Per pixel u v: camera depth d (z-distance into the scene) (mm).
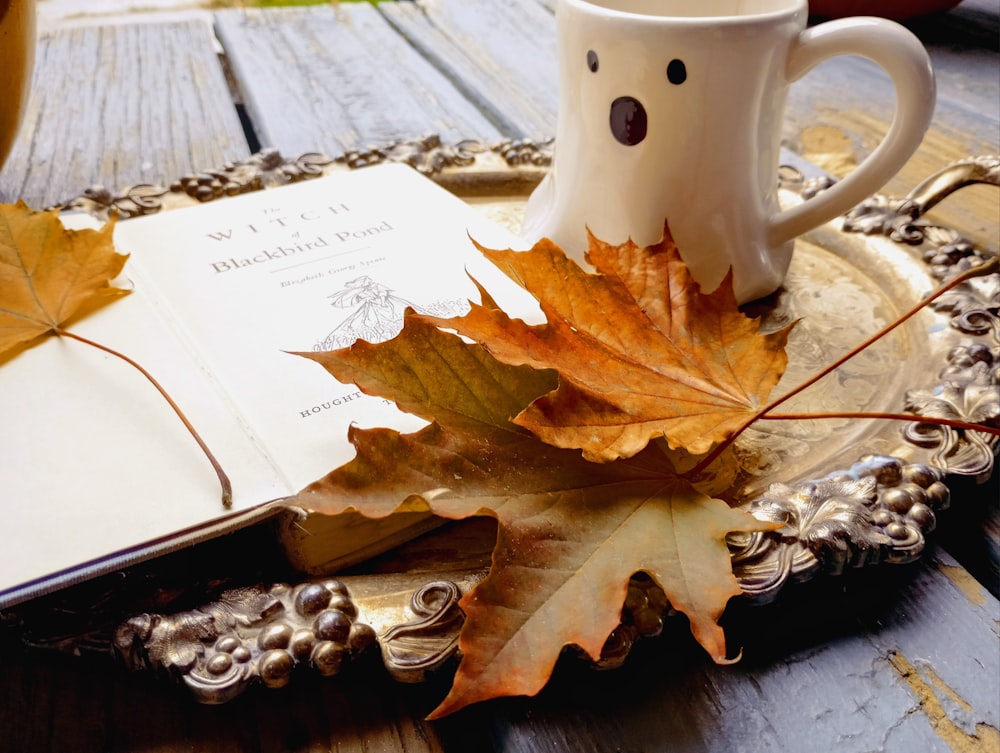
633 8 439
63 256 360
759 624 300
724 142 383
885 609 304
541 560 275
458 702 250
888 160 390
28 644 279
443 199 450
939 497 313
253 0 964
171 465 301
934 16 790
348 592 288
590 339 314
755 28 360
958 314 403
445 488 285
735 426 302
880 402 370
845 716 278
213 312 368
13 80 456
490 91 684
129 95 653
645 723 277
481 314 303
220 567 302
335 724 278
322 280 388
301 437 313
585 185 411
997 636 297
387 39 775
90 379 333
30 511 285
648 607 284
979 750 270
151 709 280
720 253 406
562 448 301
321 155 533
